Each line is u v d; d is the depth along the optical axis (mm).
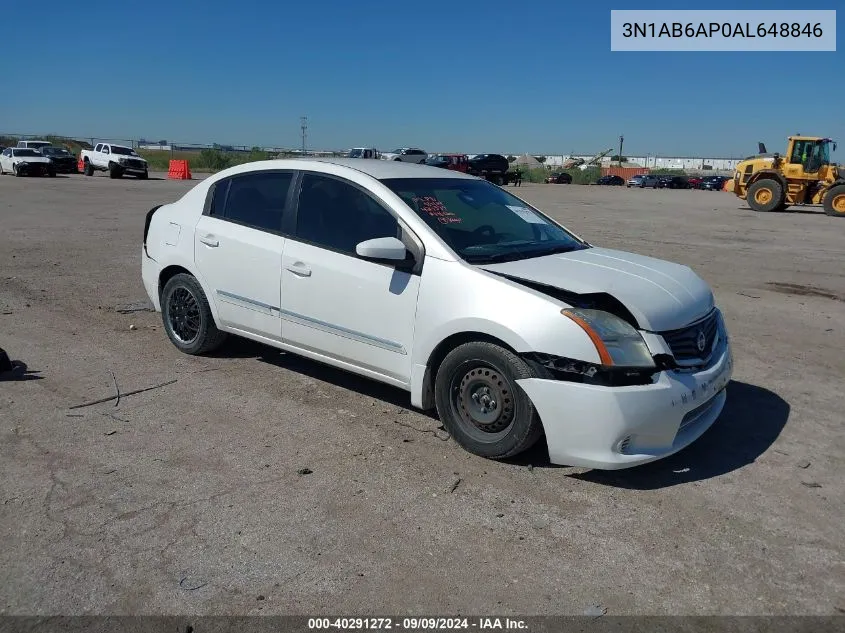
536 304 3955
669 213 24953
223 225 5574
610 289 4078
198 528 3449
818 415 5176
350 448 4371
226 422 4711
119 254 11391
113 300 8117
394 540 3408
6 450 4203
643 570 3234
